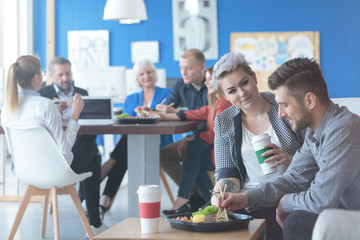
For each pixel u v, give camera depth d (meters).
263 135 2.10
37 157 3.01
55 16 8.49
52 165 3.02
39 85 3.24
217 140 2.41
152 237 1.69
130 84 5.15
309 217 1.79
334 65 8.05
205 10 8.30
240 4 8.21
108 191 4.20
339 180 1.71
